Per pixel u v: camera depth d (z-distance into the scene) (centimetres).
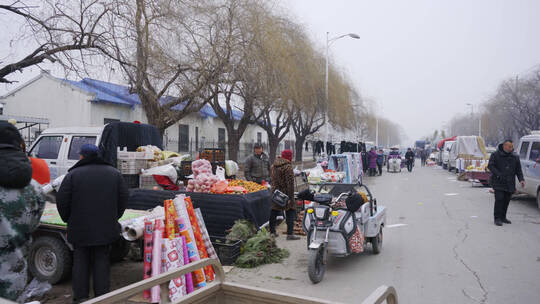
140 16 1113
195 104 1382
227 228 670
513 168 889
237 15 1439
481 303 453
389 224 947
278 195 734
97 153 436
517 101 4253
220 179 793
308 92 1992
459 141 2645
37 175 523
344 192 662
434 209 1157
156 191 718
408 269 592
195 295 230
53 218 506
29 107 2177
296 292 493
